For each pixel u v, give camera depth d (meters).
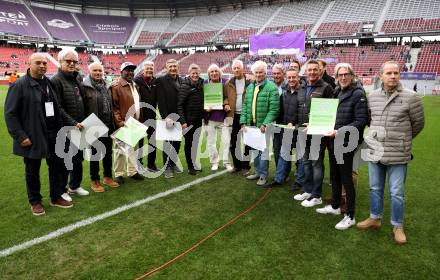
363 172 5.73
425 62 25.70
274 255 3.02
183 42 39.69
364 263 2.91
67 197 4.25
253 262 2.90
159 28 43.09
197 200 4.38
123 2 41.72
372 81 22.95
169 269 2.79
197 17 42.75
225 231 3.49
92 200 4.35
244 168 5.73
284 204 4.26
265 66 4.67
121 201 4.32
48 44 37.22
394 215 3.30
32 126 3.57
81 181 4.93
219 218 3.81
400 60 26.73
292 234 3.43
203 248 3.13
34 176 3.78
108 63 39.06
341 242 3.27
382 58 27.55
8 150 6.93
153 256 2.99
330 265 2.87
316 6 34.97
